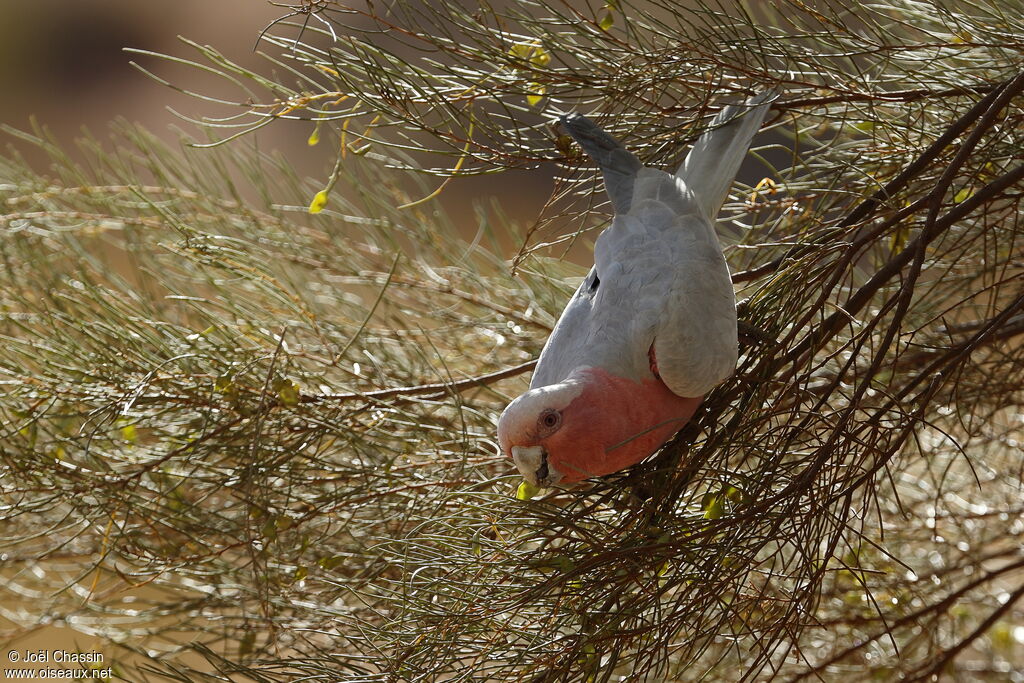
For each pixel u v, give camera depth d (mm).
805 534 4402
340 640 5262
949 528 7445
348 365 6445
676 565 4355
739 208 6207
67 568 6727
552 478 5191
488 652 4332
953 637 7289
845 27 5215
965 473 7391
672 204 5742
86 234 6609
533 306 7082
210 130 7074
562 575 4277
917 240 4754
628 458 5230
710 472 4719
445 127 5770
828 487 4461
